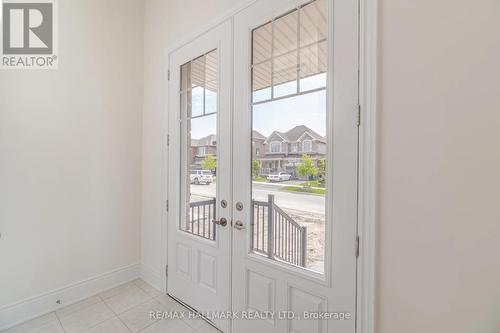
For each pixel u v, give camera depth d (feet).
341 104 3.75
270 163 4.71
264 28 4.75
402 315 3.29
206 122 5.93
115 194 7.36
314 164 4.13
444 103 2.98
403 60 3.25
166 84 6.97
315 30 4.09
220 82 5.49
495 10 2.66
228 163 5.35
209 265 5.80
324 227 4.00
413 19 3.17
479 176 2.79
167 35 6.98
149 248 7.63
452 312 2.96
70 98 6.44
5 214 5.52
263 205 4.83
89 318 5.87
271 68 4.67
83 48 6.64
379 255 3.46
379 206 3.46
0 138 5.43
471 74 2.81
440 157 3.01
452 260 2.96
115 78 7.30
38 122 5.94
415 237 3.19
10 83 5.56
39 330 5.45
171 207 6.79
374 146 3.45
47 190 6.11
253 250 5.01
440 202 3.02
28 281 5.84
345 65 3.70
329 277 3.89
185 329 5.52
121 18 7.41
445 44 2.96
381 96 3.43
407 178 3.24
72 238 6.54
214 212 5.71
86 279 6.79
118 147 7.41
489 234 2.74
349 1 3.66
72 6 6.43
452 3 2.90
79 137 6.63
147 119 7.76
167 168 6.92
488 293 2.75
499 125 2.67
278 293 4.55
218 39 5.51
